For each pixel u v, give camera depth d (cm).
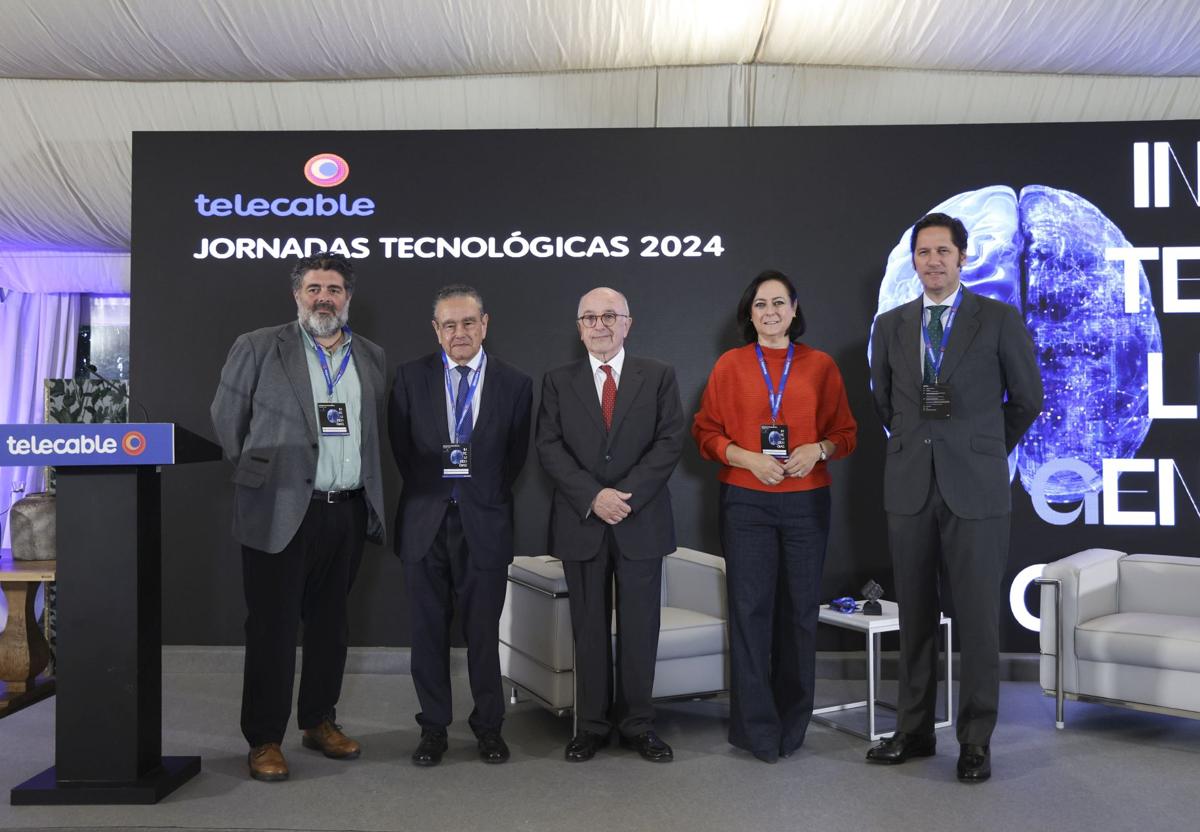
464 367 351
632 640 347
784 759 349
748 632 349
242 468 328
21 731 390
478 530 339
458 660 479
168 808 299
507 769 338
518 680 412
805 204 488
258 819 289
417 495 343
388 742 370
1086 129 479
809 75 502
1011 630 476
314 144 495
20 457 299
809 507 348
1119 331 476
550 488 486
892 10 452
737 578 351
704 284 489
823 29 466
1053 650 393
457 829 282
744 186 489
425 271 493
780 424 351
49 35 473
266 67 498
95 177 566
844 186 487
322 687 351
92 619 307
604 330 351
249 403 334
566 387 356
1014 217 480
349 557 349
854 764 343
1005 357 336
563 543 348
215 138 496
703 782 324
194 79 512
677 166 491
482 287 493
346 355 349
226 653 480
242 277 494
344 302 344
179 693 443
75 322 740
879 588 392
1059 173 480
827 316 486
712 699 436
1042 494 475
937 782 324
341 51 483
